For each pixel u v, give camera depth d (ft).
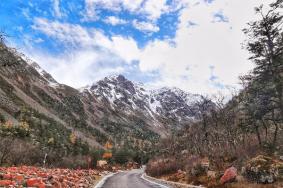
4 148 121.19
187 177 136.98
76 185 66.49
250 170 93.81
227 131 161.38
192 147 226.17
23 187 47.19
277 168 89.35
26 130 238.27
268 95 122.01
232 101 171.53
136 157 538.47
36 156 151.74
